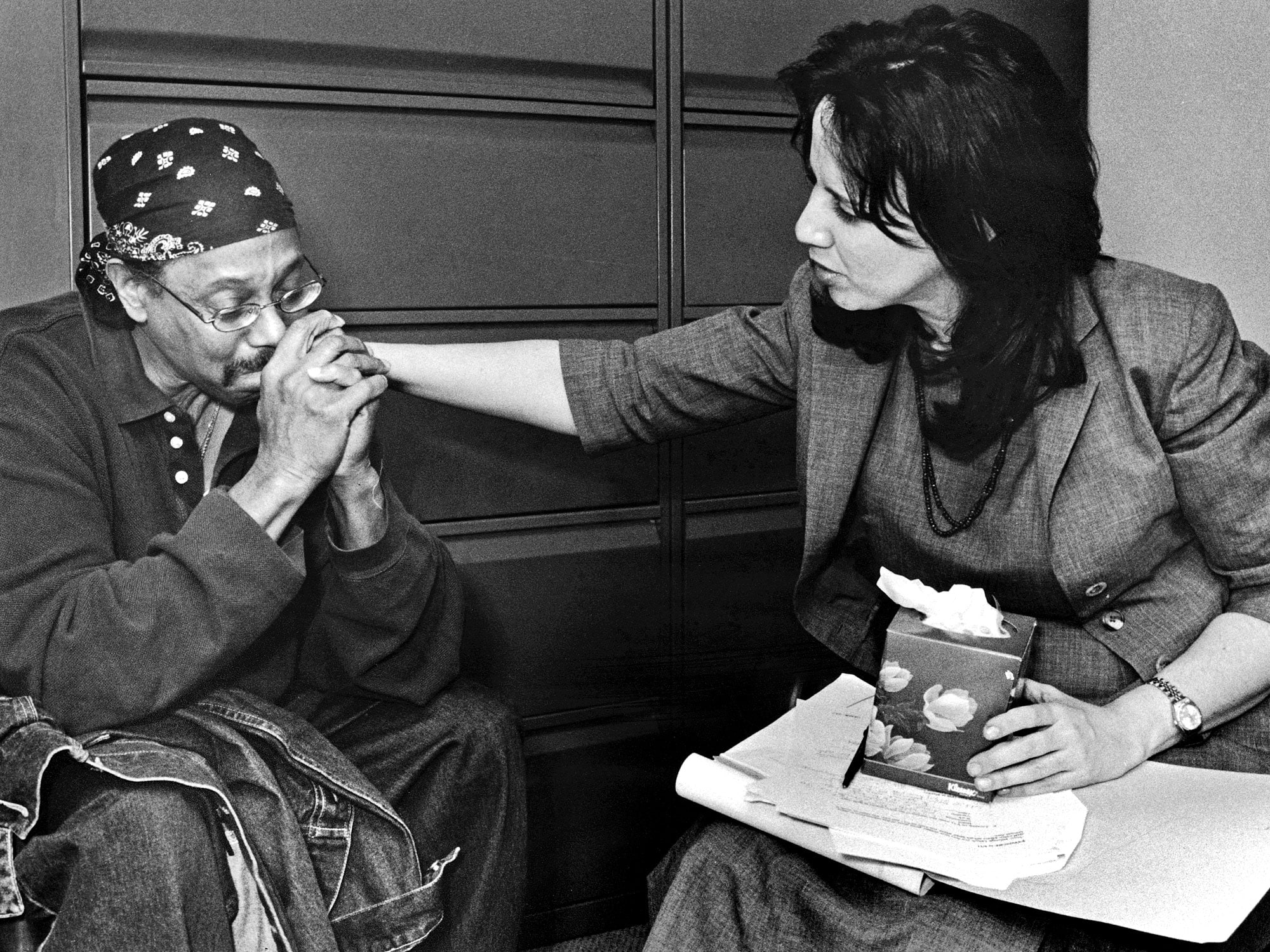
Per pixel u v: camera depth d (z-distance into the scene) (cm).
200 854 88
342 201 121
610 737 147
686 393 121
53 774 87
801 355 114
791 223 149
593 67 133
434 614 117
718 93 142
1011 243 100
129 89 111
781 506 158
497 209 130
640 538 147
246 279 100
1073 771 93
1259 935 88
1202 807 91
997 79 98
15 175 106
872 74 98
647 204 139
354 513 108
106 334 103
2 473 96
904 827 87
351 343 105
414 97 124
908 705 94
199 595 97
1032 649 110
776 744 101
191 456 105
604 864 149
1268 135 162
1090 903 78
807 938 88
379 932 104
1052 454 103
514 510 138
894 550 115
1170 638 105
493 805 118
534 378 121
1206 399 101
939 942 83
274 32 116
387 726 115
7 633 95
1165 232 162
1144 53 160
